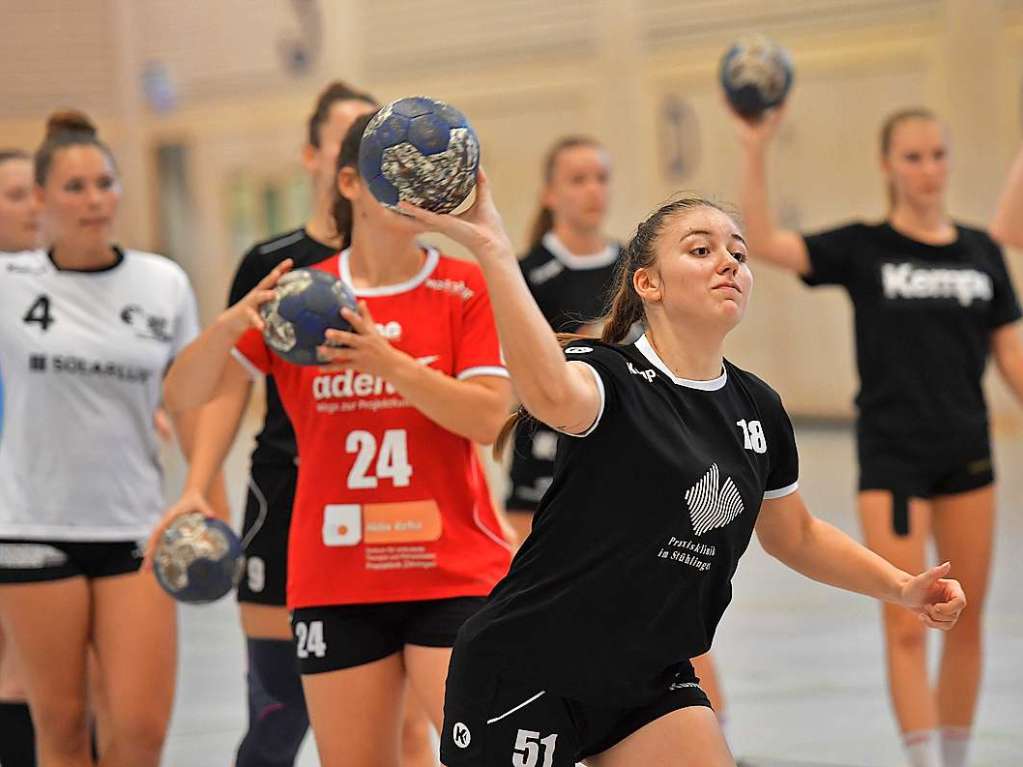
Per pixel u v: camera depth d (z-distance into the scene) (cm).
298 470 1261
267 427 1401
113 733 1377
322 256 1388
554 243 1930
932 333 1673
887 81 4828
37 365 1393
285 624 1380
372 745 1144
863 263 1711
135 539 1405
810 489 3622
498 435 1081
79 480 1386
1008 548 2858
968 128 4700
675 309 938
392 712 1155
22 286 1416
